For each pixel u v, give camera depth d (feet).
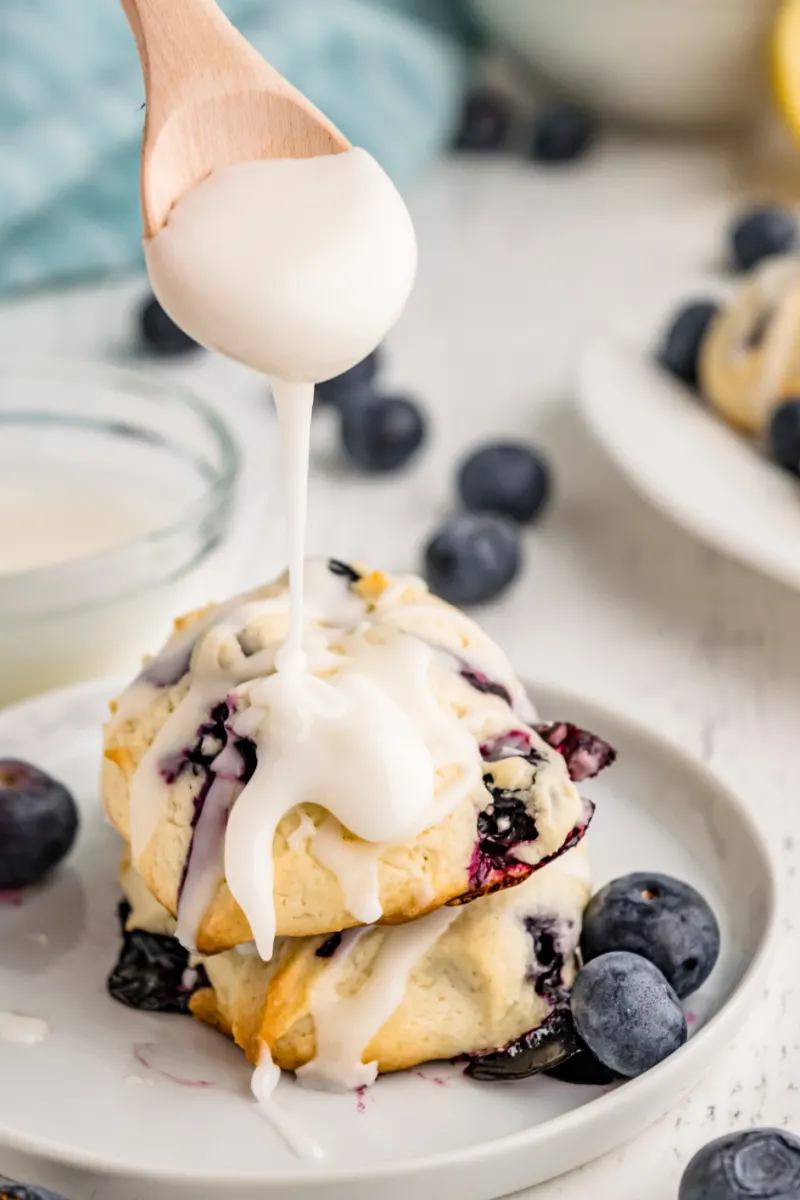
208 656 1.32
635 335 1.97
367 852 1.27
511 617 1.71
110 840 1.45
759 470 1.76
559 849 1.29
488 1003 1.29
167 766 1.31
